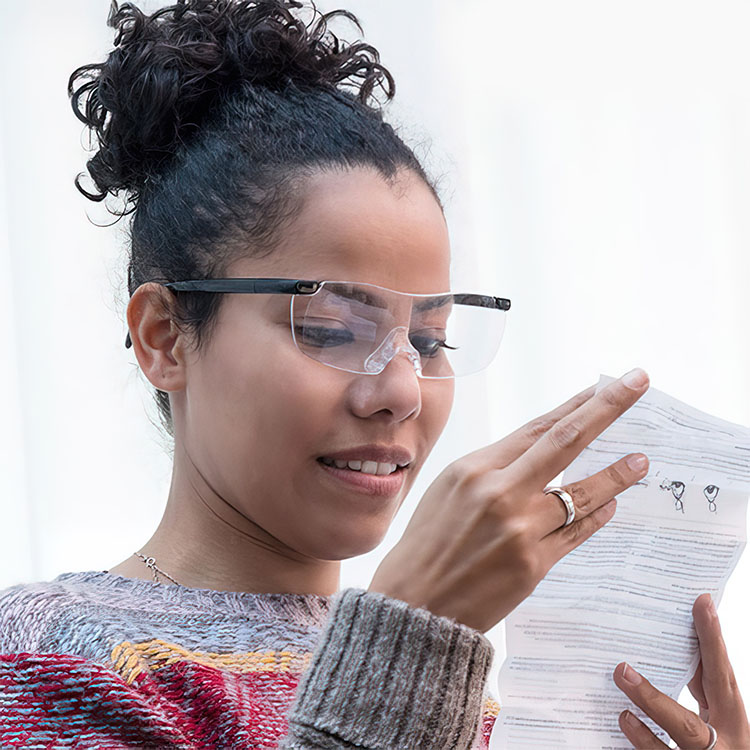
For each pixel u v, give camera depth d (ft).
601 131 11.81
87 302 10.39
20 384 10.28
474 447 11.12
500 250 11.52
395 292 5.42
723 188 11.96
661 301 11.76
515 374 11.51
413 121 10.92
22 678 4.99
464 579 4.78
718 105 12.01
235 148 5.79
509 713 5.39
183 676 5.19
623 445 5.30
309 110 5.88
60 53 10.49
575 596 5.41
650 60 11.95
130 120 6.19
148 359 5.87
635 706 5.59
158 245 5.97
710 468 5.47
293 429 5.33
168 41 6.26
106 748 4.87
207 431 5.61
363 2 11.13
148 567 5.97
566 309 11.60
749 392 11.78
